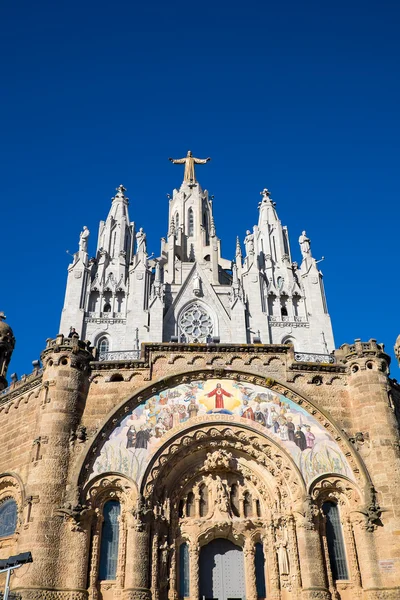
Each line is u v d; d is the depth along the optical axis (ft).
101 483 116.98
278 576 116.78
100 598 108.47
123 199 345.10
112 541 114.93
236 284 286.25
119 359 138.62
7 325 163.32
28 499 112.37
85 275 287.89
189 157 406.00
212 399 128.77
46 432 119.75
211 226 358.43
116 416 124.06
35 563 105.81
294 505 118.73
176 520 121.29
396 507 116.16
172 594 112.88
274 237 329.72
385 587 109.81
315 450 123.85
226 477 127.85
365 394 128.98
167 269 314.55
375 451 122.62
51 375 127.24
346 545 116.67
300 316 291.17
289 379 131.75
